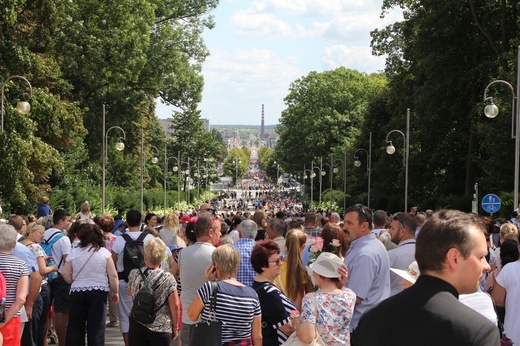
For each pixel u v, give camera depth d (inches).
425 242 144.9
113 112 2089.1
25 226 543.8
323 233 368.8
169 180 5019.7
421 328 136.2
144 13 1784.0
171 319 374.0
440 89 1815.9
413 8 2050.9
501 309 421.4
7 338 352.2
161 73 2118.6
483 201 1116.5
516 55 1455.5
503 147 1491.1
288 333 306.2
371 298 301.7
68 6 1510.8
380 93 3107.8
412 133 2135.8
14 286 357.4
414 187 2190.0
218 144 5787.4
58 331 500.7
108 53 1678.2
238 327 293.4
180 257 384.5
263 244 313.6
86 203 848.3
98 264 431.5
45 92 1381.6
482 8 1766.7
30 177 1278.3
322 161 4254.4
